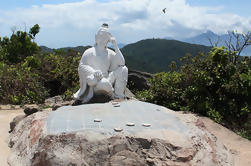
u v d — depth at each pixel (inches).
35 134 176.6
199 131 180.1
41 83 485.1
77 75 483.5
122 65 272.5
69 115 189.6
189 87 347.3
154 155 148.6
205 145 169.2
